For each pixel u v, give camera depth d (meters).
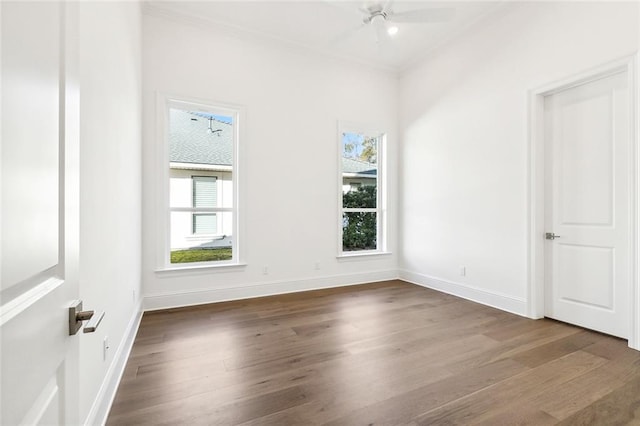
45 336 0.62
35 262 0.57
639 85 2.23
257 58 3.73
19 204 0.51
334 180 4.23
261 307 3.30
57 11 0.68
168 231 3.34
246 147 3.66
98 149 1.48
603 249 2.55
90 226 1.34
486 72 3.40
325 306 3.34
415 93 4.40
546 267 2.96
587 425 1.47
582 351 2.25
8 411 0.48
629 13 2.29
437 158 4.05
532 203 2.95
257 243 3.72
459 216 3.74
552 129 2.89
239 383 1.83
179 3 3.13
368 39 3.80
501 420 1.51
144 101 3.17
